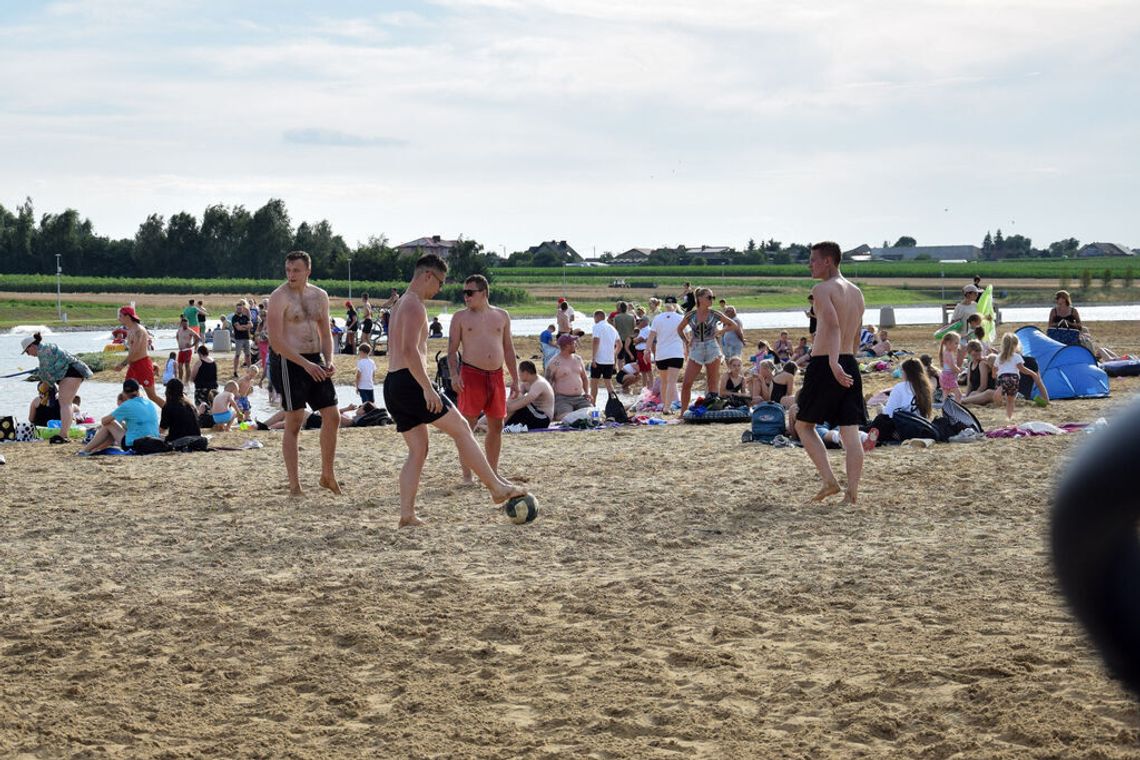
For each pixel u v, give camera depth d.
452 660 5.39
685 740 4.26
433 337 44.91
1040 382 18.06
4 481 11.57
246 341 29.80
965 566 6.96
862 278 159.00
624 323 25.72
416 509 9.59
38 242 151.62
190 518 9.32
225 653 5.57
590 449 13.67
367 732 4.45
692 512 9.19
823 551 7.61
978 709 4.36
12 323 69.62
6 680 5.18
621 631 5.77
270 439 16.11
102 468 12.55
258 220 155.62
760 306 90.06
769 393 18.11
